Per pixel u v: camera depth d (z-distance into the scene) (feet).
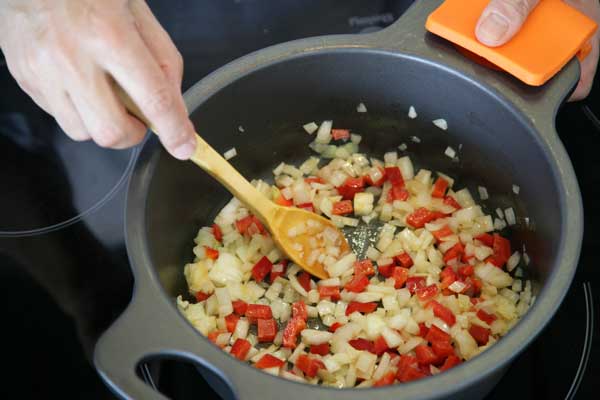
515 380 3.01
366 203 3.85
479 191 3.83
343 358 3.18
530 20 3.20
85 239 3.36
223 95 3.31
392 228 3.80
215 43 4.17
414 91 3.51
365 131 3.94
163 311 2.52
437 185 3.87
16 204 3.48
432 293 3.42
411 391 2.28
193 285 3.51
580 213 2.76
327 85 3.57
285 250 3.43
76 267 3.26
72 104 2.66
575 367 3.03
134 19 2.64
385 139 3.97
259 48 4.14
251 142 3.77
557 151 2.98
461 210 3.80
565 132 3.82
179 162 3.22
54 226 3.40
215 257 3.62
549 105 3.11
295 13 4.29
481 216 3.79
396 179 3.92
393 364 3.20
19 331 3.05
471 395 2.68
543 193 3.09
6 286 3.19
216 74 3.28
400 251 3.66
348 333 3.32
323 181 4.00
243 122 3.59
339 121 3.87
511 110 3.13
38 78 2.61
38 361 2.96
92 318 3.09
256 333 3.42
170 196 3.25
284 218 3.38
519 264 3.55
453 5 3.28
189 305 3.38
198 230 3.73
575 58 3.20
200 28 4.25
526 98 3.14
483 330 3.22
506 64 3.12
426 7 3.42
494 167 3.57
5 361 2.96
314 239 3.56
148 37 2.78
